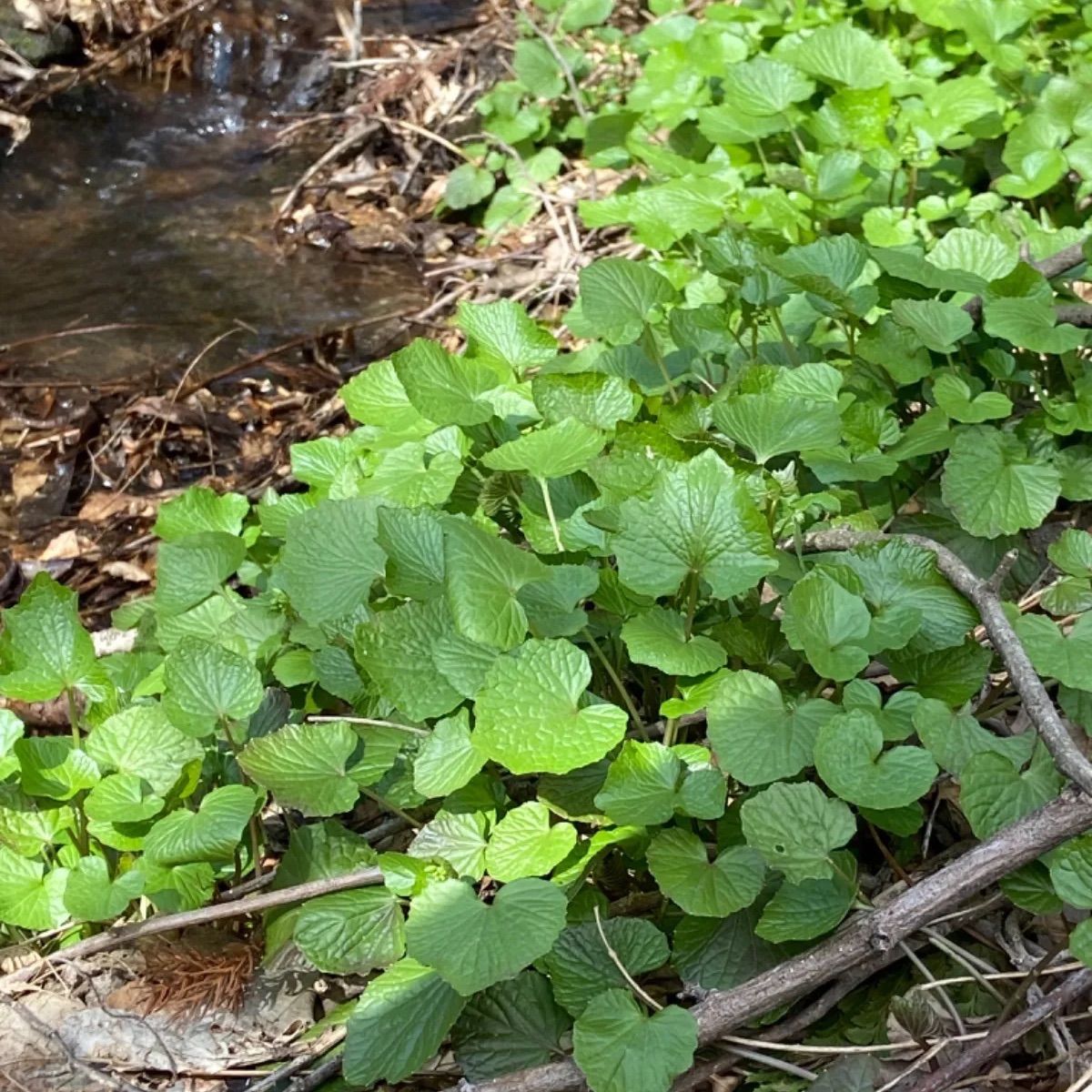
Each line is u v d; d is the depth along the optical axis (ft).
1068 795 3.39
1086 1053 3.42
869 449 4.19
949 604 3.79
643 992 3.45
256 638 4.20
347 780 3.68
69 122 8.54
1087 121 5.39
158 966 3.79
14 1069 3.64
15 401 6.12
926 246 5.22
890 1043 3.48
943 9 5.91
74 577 5.29
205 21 9.04
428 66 8.48
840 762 3.44
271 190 8.00
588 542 3.96
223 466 5.80
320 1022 3.63
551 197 7.17
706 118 5.77
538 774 3.88
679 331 4.56
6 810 3.84
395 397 4.49
